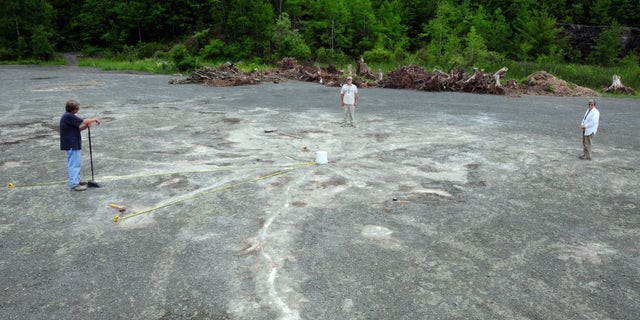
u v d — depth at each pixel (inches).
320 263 208.5
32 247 227.0
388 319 166.4
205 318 166.6
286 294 182.1
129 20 2778.1
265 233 241.1
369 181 336.5
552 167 381.7
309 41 2406.5
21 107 719.1
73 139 306.5
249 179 338.3
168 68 1653.5
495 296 183.0
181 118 612.1
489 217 267.9
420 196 303.6
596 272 204.2
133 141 470.0
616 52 2161.7
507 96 989.2
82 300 179.2
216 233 241.6
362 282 192.1
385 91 1048.2
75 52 2829.7
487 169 373.1
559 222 262.4
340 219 261.6
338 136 500.1
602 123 634.2
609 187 330.0
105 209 278.7
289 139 482.9
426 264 208.8
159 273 199.6
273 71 1413.6
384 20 2650.1
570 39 2396.7
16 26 2561.5
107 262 210.4
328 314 169.0
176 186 322.7
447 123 594.6
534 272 203.0
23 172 361.1
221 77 1205.7
